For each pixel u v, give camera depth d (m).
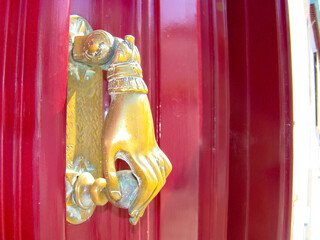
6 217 0.21
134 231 0.34
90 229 0.30
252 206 0.49
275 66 0.46
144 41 0.35
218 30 0.46
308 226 1.18
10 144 0.21
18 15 0.22
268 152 0.48
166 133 0.38
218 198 0.45
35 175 0.21
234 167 0.51
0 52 0.21
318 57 1.76
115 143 0.25
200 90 0.42
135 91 0.26
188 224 0.41
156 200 0.38
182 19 0.40
